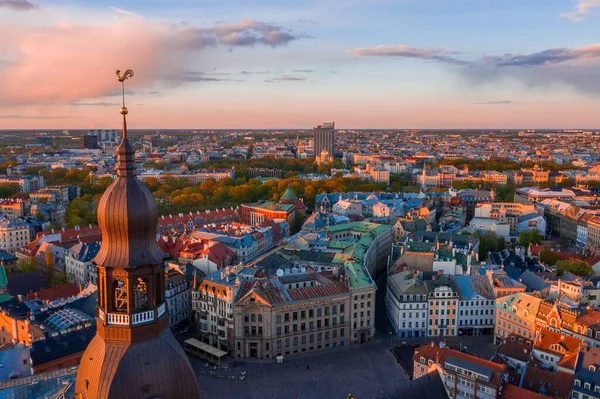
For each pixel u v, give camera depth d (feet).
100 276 191.93
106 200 187.73
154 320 194.80
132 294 189.98
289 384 624.18
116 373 186.39
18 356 515.50
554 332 609.01
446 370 546.67
